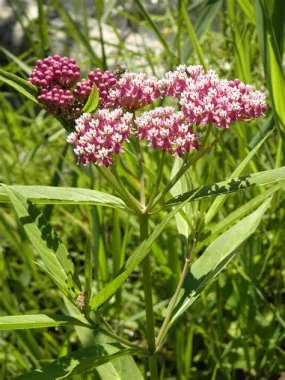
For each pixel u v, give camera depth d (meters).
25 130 0.88
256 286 0.56
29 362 0.56
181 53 0.58
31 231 0.36
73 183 0.62
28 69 0.74
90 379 0.48
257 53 0.74
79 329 0.45
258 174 0.37
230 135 0.61
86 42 0.62
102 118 0.38
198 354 0.56
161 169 0.38
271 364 0.54
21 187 0.38
